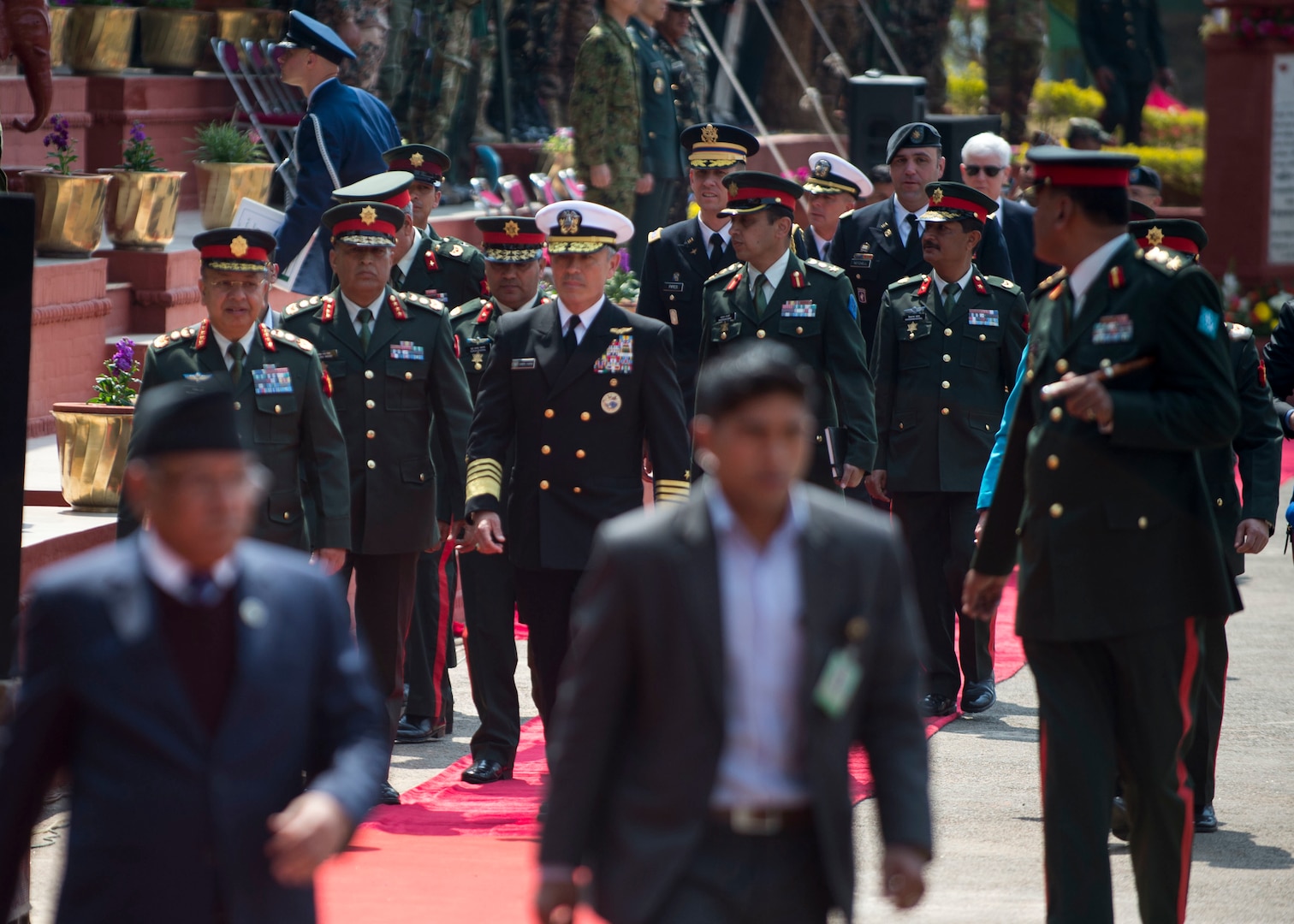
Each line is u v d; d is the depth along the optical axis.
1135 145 90.81
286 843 11.68
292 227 35.38
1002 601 41.81
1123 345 17.52
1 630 19.59
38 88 27.55
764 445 12.25
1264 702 32.28
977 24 105.75
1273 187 73.44
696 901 12.58
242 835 11.87
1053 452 17.69
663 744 12.56
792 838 12.73
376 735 12.56
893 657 12.90
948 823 24.41
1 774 11.80
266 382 23.88
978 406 31.52
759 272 31.34
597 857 12.95
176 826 11.73
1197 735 23.81
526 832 24.25
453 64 53.16
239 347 24.06
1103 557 17.45
